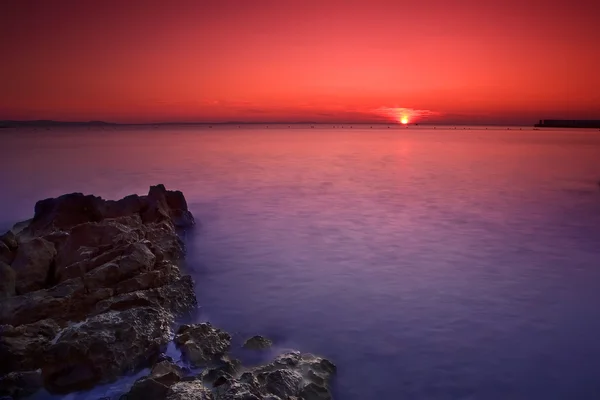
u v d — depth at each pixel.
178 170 33.97
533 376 6.71
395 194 23.48
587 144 75.94
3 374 6.43
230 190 24.73
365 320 8.58
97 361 6.60
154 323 7.65
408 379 6.66
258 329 8.27
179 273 10.55
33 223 12.63
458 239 14.36
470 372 6.82
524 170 34.88
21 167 34.66
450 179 29.42
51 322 7.55
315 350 7.50
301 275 11.11
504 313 8.79
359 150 60.50
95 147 62.78
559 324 8.30
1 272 8.52
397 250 13.16
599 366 6.96
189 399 5.34
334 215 18.33
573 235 14.78
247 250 13.34
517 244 13.73
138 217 13.30
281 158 46.19
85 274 8.84
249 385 5.70
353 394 6.30
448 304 9.23
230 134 147.25
